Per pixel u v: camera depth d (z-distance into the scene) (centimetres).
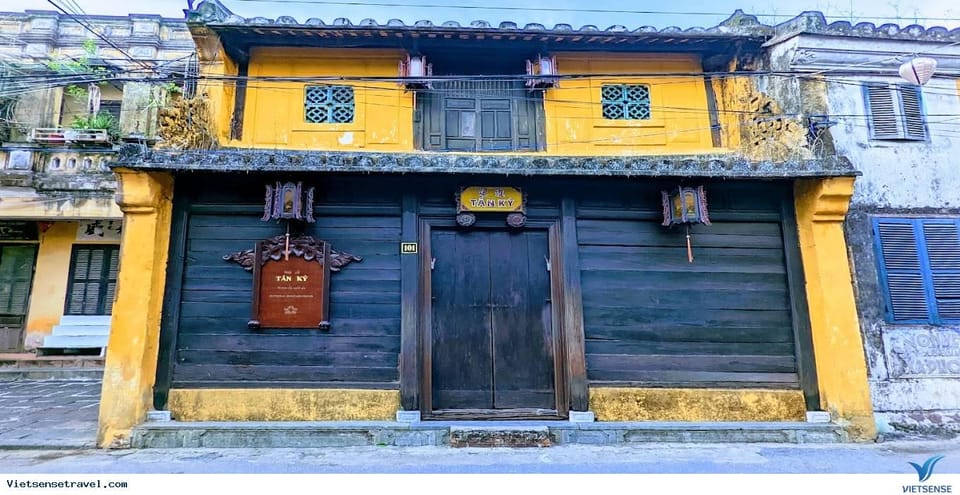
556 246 758
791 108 827
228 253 732
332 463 593
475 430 674
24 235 1400
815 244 750
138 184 695
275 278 726
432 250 757
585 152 825
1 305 1374
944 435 749
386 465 584
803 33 834
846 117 853
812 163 733
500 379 738
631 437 693
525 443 670
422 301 735
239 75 824
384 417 703
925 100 883
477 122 831
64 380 1239
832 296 736
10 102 1295
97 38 1366
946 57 874
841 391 717
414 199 754
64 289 1389
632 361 736
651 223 773
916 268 821
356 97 827
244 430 670
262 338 717
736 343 752
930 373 792
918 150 861
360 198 752
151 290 697
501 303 754
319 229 745
